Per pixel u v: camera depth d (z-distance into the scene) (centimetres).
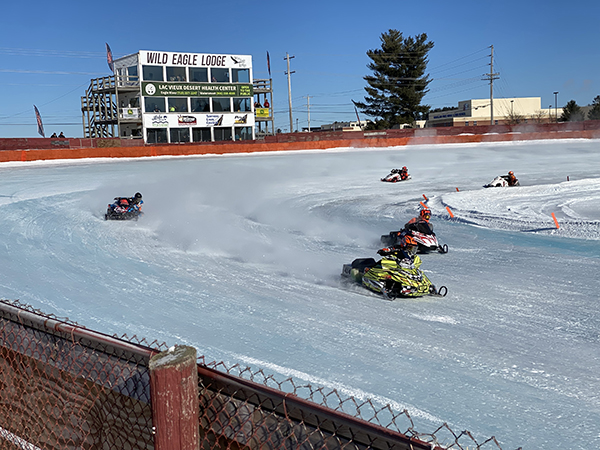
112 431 293
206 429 251
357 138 5109
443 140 5194
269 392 226
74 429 315
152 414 235
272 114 6166
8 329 351
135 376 276
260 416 233
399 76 8375
